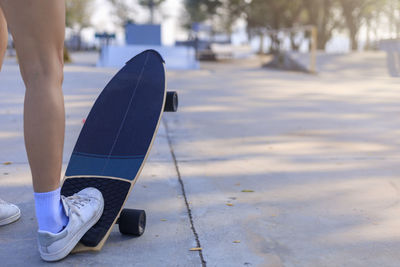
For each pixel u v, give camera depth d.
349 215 2.13
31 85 1.47
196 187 2.54
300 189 2.52
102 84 7.99
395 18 30.52
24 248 1.72
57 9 1.46
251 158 3.22
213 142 3.72
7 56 15.73
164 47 14.81
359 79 10.97
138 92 2.03
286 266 1.62
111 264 1.61
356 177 2.76
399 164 3.07
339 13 34.31
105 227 1.71
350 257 1.70
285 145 3.64
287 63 15.62
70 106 5.37
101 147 1.96
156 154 3.28
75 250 1.67
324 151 3.45
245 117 4.99
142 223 1.86
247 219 2.07
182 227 1.96
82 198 1.70
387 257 1.70
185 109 5.49
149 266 1.60
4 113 4.83
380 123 4.69
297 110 5.55
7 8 1.44
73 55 27.00
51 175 1.52
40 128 1.46
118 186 1.82
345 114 5.27
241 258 1.68
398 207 2.24
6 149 3.31
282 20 35.94
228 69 15.45
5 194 2.34
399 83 9.73
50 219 1.55
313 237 1.88
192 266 1.61
